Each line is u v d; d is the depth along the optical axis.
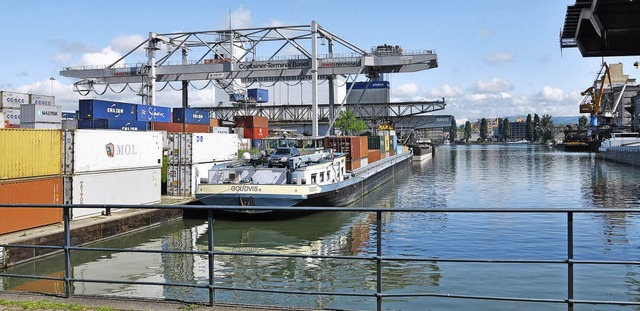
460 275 17.16
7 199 19.58
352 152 41.97
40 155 21.28
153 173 28.48
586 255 19.83
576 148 147.00
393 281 16.72
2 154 19.38
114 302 8.05
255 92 79.94
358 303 14.73
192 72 58.03
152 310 7.61
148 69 58.59
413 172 70.00
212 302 7.86
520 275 17.05
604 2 14.80
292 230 26.25
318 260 19.59
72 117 57.81
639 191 43.88
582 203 37.53
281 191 27.78
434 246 21.44
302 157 30.66
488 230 24.30
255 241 23.86
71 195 22.58
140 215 24.98
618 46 18.69
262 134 64.62
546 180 55.53
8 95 36.91
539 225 25.33
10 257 17.75
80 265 19.08
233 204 28.28
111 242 22.56
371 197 41.75
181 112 46.31
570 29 18.62
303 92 115.88
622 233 23.52
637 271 17.34
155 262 19.53
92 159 23.73
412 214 30.16
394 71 57.19
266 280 17.22
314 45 54.59
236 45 60.59
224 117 107.50
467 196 42.25
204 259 20.00
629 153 77.06
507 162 93.50
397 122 109.06
